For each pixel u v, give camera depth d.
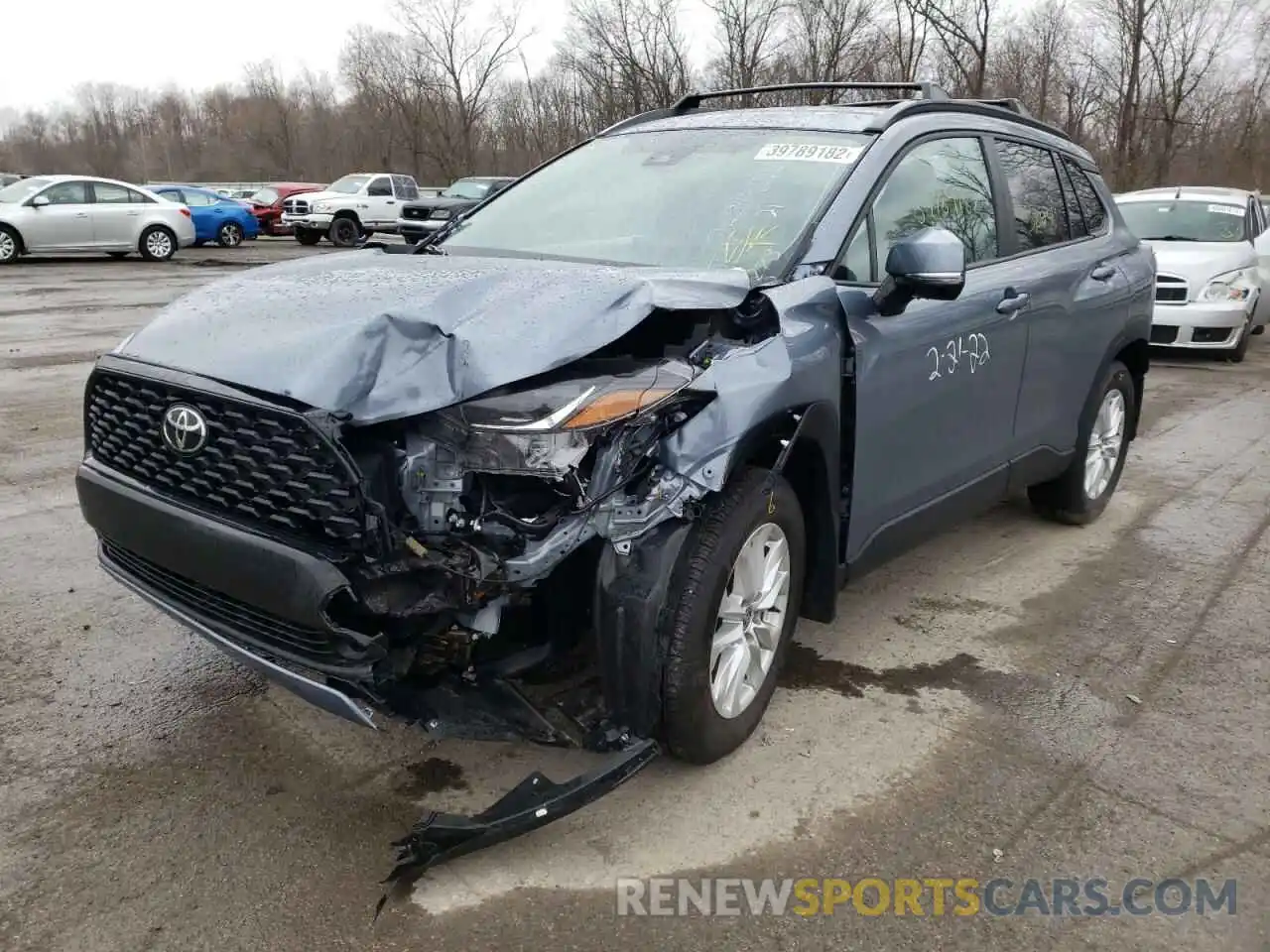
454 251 3.79
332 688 2.46
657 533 2.72
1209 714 3.54
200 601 2.79
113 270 18.78
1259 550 5.14
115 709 3.39
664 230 3.60
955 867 2.74
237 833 2.79
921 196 3.81
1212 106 30.45
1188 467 6.73
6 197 19.75
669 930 2.49
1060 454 4.89
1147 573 4.81
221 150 66.88
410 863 2.53
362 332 2.52
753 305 2.99
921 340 3.57
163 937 2.42
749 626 3.11
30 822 2.81
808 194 3.53
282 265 3.36
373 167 49.00
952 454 3.94
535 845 2.78
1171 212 11.42
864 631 4.13
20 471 5.91
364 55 45.06
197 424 2.60
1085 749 3.30
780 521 3.08
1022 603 4.44
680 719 2.83
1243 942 2.49
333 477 2.41
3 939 2.40
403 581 2.48
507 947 2.42
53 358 9.47
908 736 3.35
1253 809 3.01
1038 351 4.42
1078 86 27.66
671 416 2.70
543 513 2.58
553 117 36.66
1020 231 4.44
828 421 3.15
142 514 2.76
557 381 2.55
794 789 3.04
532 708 2.69
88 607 4.14
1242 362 11.05
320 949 2.40
